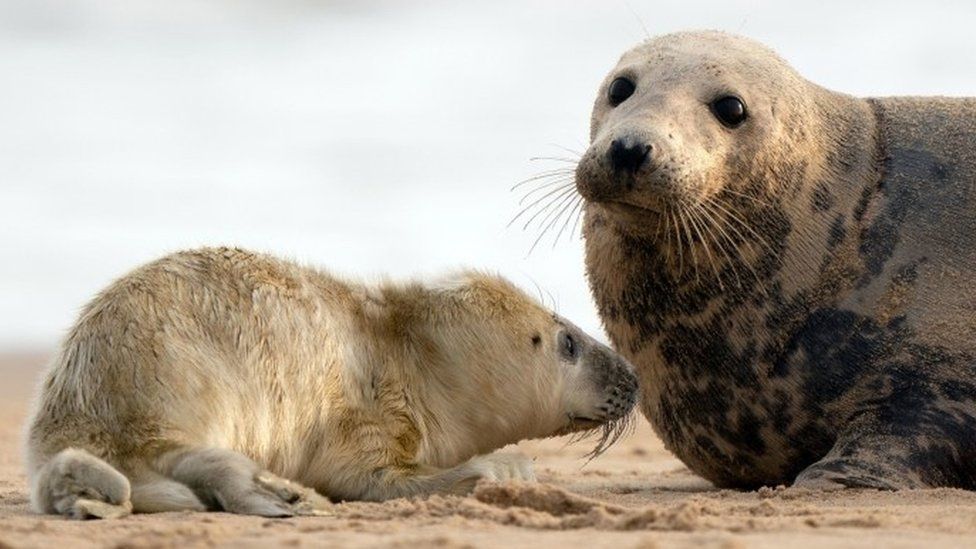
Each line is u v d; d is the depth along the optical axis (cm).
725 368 1681
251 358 1309
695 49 1730
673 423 1750
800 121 1712
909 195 1709
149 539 993
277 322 1338
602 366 1622
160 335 1268
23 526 1103
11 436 2698
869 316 1647
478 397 1514
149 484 1212
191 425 1253
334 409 1376
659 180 1547
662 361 1728
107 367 1253
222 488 1209
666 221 1606
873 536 1048
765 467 1703
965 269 1656
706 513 1199
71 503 1173
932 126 1781
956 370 1597
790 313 1661
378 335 1455
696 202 1606
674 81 1673
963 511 1221
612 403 1622
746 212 1672
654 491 1722
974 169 1723
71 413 1253
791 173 1692
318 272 1452
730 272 1662
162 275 1314
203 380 1266
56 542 1007
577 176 1584
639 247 1681
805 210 1692
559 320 1611
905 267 1666
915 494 1419
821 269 1675
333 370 1380
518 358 1534
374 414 1413
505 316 1541
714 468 1745
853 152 1744
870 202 1711
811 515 1172
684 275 1672
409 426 1438
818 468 1549
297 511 1194
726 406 1691
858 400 1623
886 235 1686
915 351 1616
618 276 1727
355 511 1205
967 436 1569
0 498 1503
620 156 1541
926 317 1633
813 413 1644
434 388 1491
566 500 1194
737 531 1077
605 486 1789
